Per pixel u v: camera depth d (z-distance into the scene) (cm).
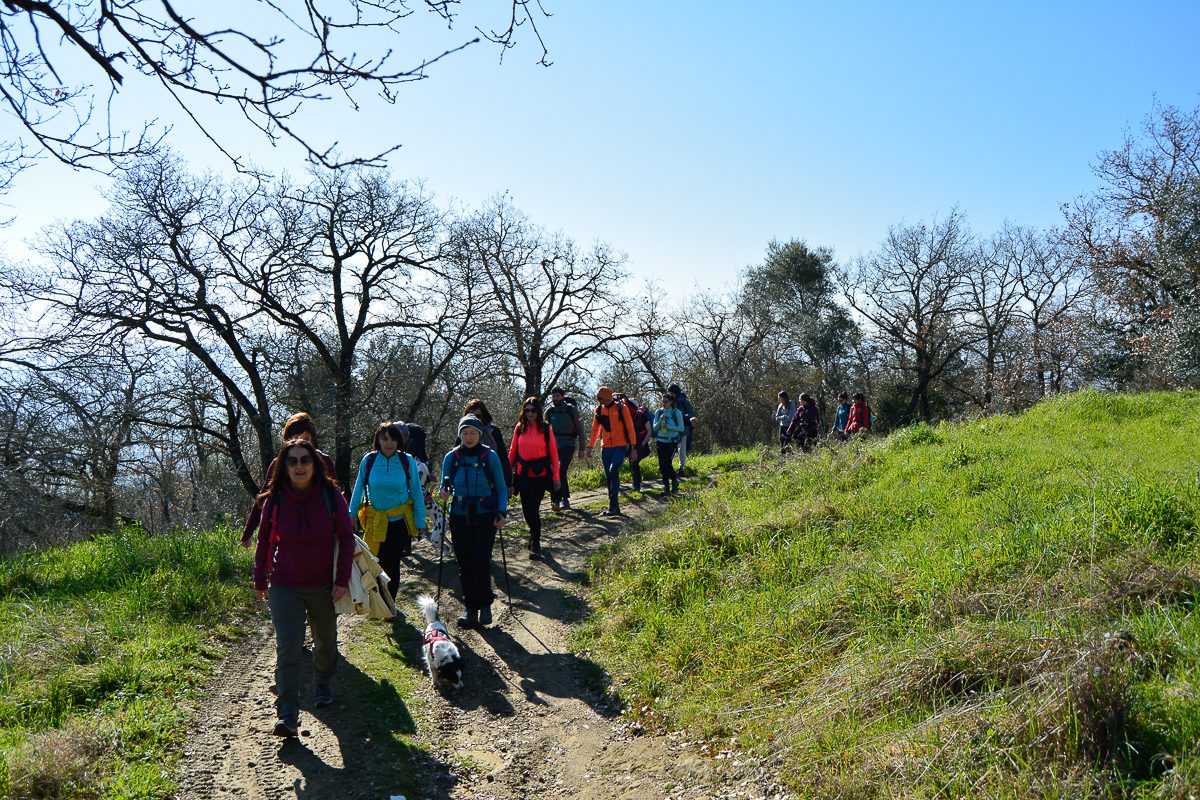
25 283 1584
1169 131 2461
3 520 1420
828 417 4109
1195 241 1909
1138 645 369
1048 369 3441
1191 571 447
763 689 490
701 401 3800
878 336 4231
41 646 557
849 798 347
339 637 662
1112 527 529
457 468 694
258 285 2155
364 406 2305
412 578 866
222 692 540
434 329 2478
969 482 791
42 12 313
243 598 752
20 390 1405
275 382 2295
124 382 1802
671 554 757
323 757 452
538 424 926
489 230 2920
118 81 337
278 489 486
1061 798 294
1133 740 312
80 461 1617
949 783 323
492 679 584
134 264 1920
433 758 460
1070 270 3297
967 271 4053
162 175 1869
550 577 852
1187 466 716
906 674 417
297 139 360
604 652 620
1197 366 1889
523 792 429
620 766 450
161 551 827
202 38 327
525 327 3052
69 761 396
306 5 341
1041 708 337
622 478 1562
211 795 405
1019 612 451
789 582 635
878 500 789
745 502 912
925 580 527
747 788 392
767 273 4909
